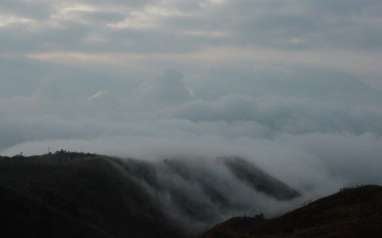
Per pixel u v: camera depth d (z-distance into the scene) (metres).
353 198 71.44
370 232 57.03
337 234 58.22
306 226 66.62
